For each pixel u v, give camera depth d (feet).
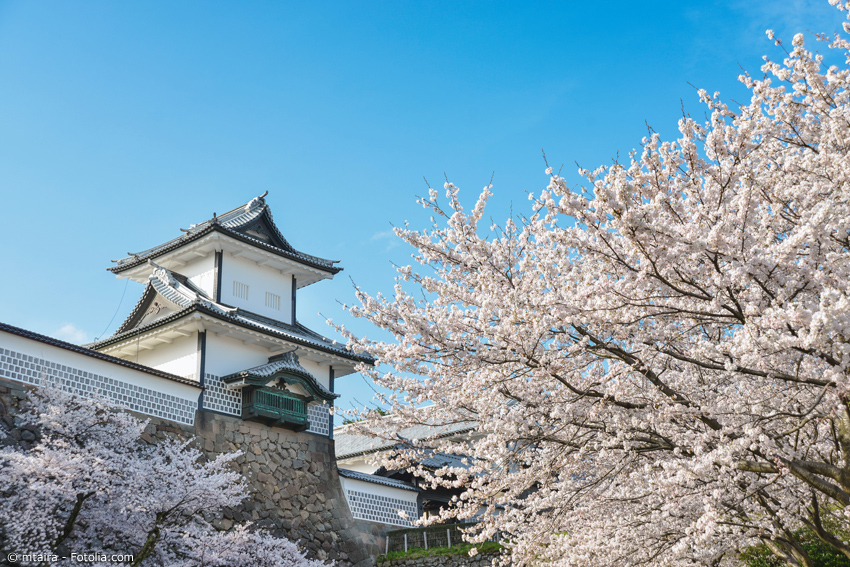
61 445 41.19
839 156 22.80
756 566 37.14
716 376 28.96
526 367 25.67
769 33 24.48
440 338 25.62
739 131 22.43
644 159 23.32
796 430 22.34
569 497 29.96
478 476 30.66
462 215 26.71
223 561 46.88
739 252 20.72
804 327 18.48
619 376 26.05
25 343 46.55
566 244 23.20
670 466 22.12
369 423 29.55
